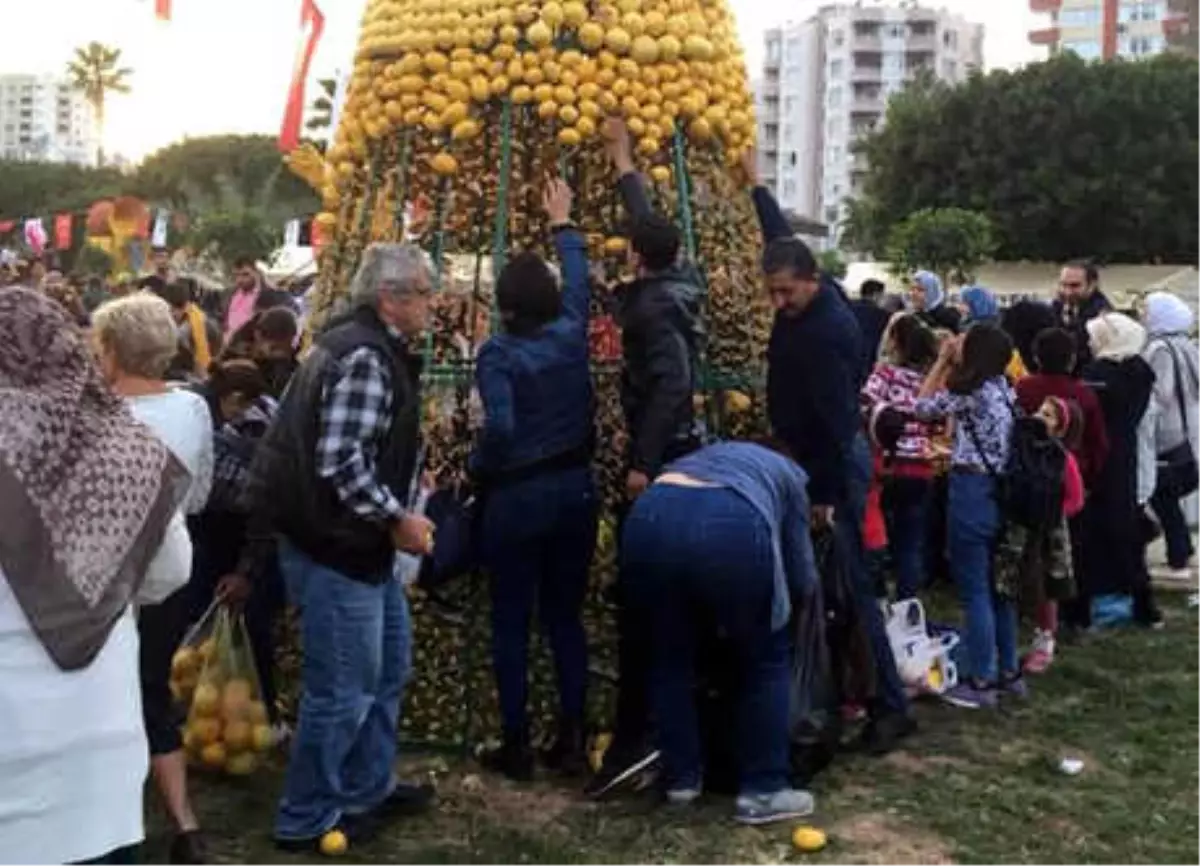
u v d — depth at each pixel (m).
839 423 5.39
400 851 4.70
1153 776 5.50
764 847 4.73
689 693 5.02
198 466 4.29
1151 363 8.61
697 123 5.81
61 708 2.77
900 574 7.29
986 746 5.84
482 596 5.65
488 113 5.70
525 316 5.03
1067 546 6.66
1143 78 50.19
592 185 5.74
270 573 5.45
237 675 5.34
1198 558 9.88
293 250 20.84
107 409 2.96
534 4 5.62
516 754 5.29
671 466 4.95
